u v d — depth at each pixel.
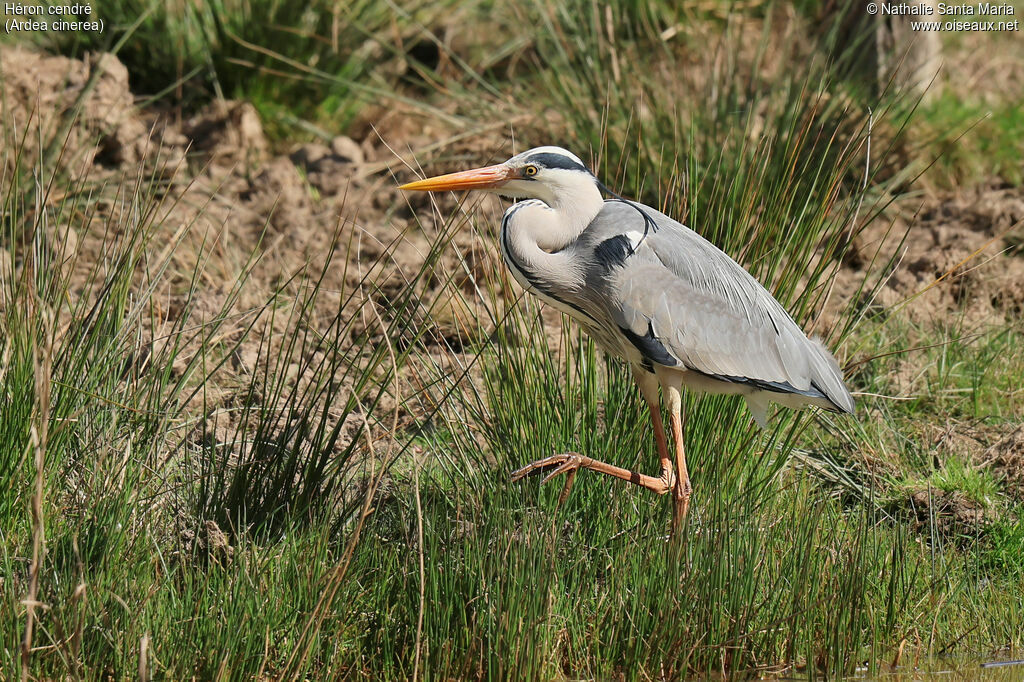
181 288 12.97
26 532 8.39
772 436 10.30
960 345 12.18
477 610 7.98
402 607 8.11
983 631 8.67
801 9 18.08
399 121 16.89
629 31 16.11
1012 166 15.55
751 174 10.36
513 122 15.72
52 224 13.45
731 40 16.56
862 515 9.28
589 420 9.90
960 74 17.97
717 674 8.31
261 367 11.48
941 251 13.67
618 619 8.26
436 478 9.91
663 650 8.18
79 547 8.20
